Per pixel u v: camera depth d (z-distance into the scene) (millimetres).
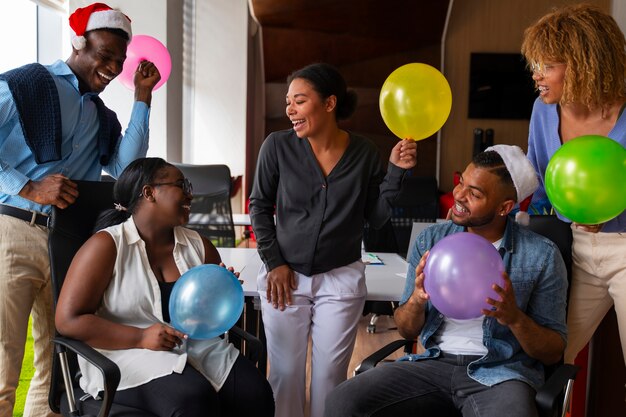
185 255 2094
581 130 2162
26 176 2180
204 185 4219
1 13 4961
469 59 10125
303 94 2092
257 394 1940
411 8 9805
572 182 1770
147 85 2775
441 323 1973
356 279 2256
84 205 2143
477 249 1654
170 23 5047
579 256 2166
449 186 10297
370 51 10164
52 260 2047
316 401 2299
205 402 1788
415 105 2121
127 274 1942
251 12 9406
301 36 10008
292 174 2201
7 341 2262
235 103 8391
